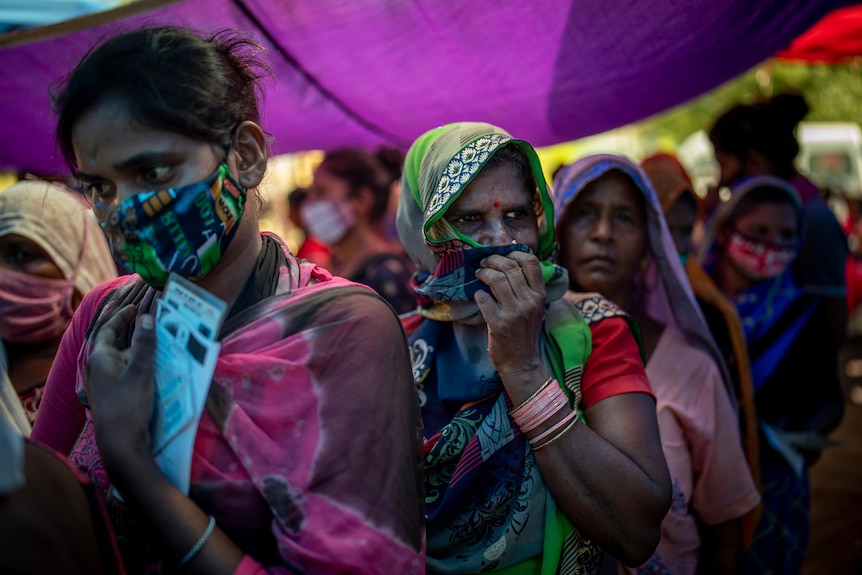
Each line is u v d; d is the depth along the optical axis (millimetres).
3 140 3051
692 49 2396
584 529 1479
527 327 1462
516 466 1508
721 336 2648
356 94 2830
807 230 3572
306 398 1122
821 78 10164
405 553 1112
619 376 1590
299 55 2506
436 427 1611
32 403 1962
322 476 1090
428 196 1575
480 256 1521
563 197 2121
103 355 1119
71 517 987
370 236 3664
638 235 2146
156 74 1070
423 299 1700
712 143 3693
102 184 1122
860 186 10859
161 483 1072
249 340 1154
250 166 1188
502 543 1494
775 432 2824
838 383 3025
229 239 1153
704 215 3926
